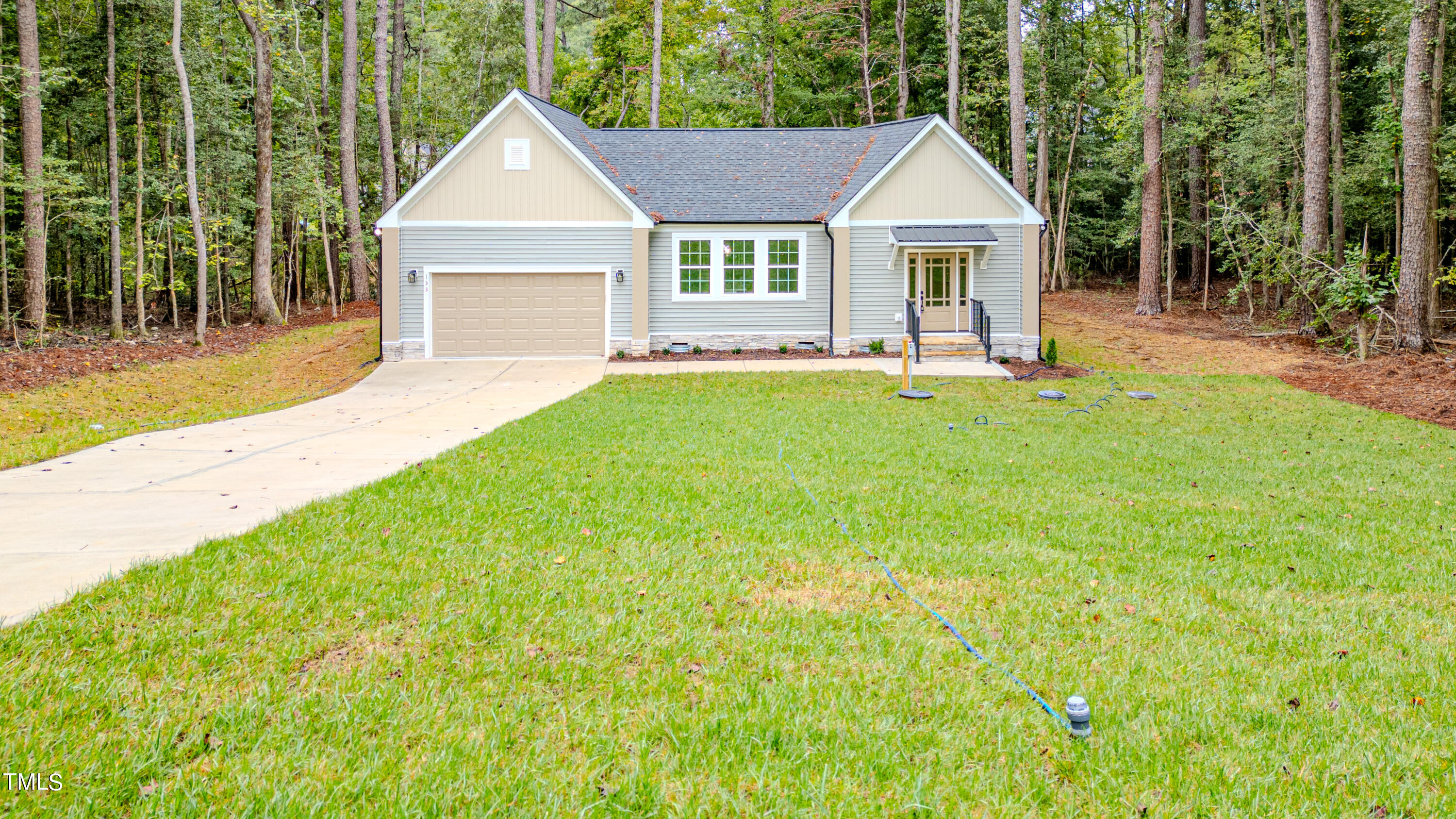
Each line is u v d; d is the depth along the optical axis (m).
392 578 5.05
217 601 4.59
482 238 20.28
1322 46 21.52
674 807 3.00
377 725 3.46
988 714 3.75
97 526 6.04
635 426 11.57
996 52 33.03
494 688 3.80
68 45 23.19
